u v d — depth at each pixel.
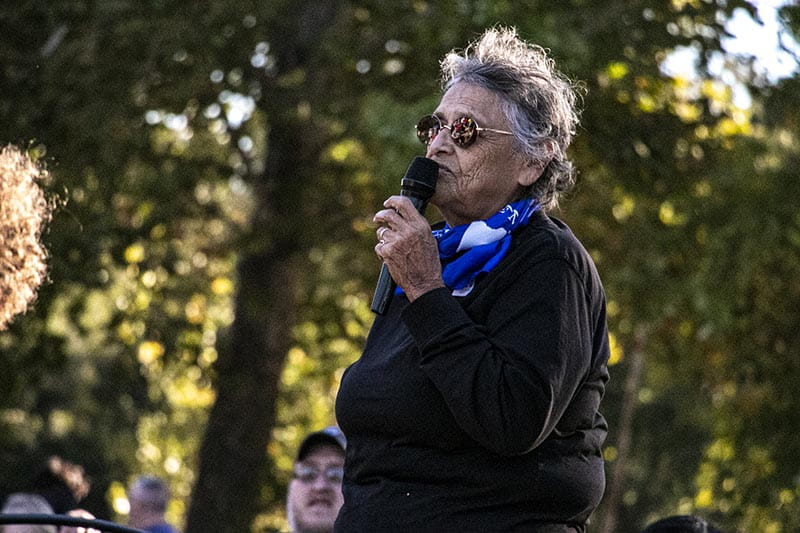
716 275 24.48
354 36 24.03
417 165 6.52
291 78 24.55
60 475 15.78
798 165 25.77
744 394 29.09
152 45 23.58
